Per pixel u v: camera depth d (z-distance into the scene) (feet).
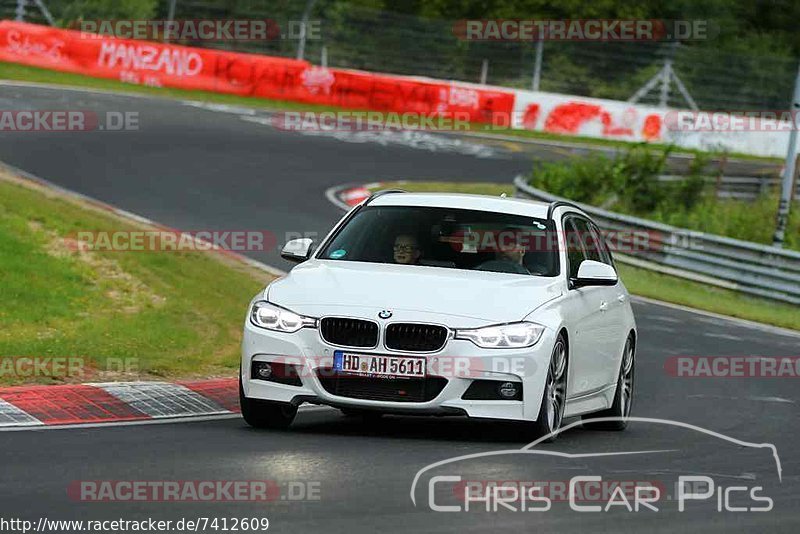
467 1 650.84
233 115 430.20
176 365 138.21
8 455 87.10
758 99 557.74
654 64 549.95
